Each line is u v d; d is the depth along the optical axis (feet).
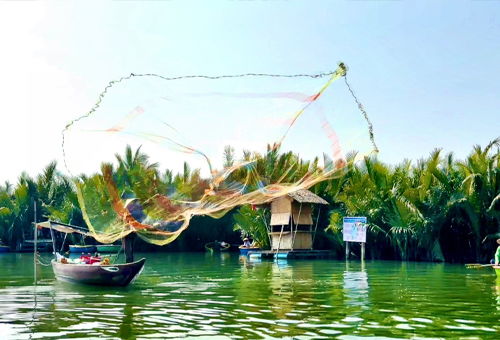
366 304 49.08
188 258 125.08
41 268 94.89
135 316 43.09
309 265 98.58
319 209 124.06
